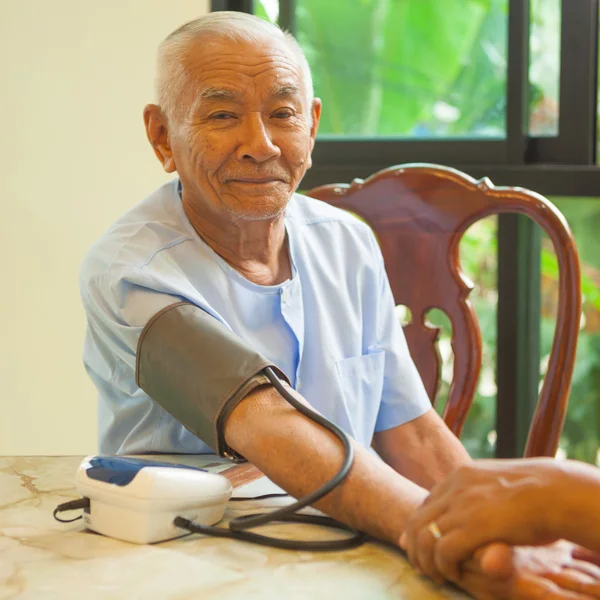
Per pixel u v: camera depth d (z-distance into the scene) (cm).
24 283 216
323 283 133
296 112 119
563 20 203
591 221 212
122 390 122
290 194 121
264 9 218
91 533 85
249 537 83
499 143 208
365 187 159
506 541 72
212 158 116
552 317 219
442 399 226
